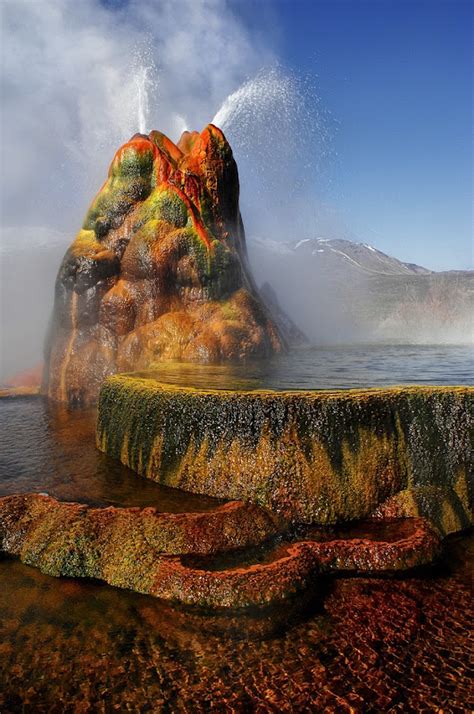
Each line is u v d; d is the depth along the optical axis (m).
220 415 8.34
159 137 16.58
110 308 14.33
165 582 6.27
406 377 10.59
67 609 6.04
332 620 5.82
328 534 7.40
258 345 14.47
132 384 9.96
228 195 16.45
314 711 4.71
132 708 4.77
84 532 7.01
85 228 15.58
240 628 5.71
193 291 14.66
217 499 8.14
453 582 6.50
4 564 6.96
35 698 4.86
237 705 4.78
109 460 9.98
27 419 12.80
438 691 4.89
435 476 8.11
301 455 7.89
